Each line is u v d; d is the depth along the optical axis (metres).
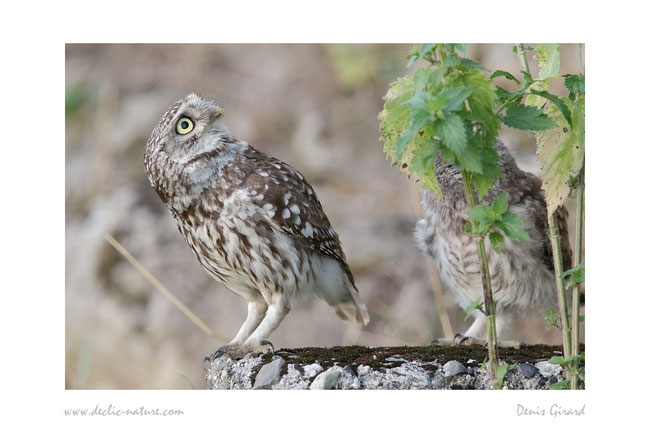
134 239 13.30
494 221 4.91
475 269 8.08
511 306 8.22
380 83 15.16
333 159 14.48
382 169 14.40
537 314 8.41
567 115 5.46
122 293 12.80
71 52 15.92
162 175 7.22
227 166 7.23
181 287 12.83
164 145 7.19
